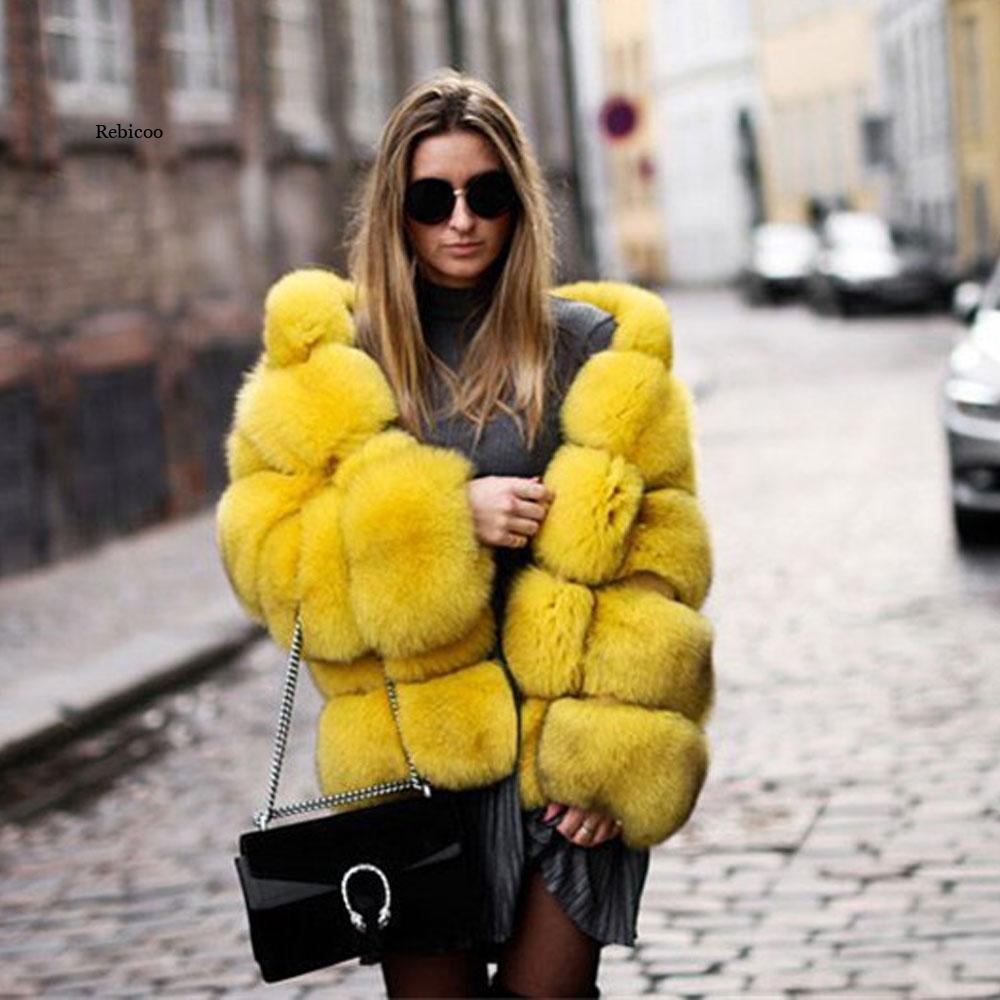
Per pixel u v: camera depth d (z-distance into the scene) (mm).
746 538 17672
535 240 4273
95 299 19922
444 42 33750
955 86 57219
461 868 4094
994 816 8672
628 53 97688
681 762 4207
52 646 14383
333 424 4199
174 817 9828
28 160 18672
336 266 26859
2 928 8172
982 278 45250
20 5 18562
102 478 19891
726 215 90312
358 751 4230
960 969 6879
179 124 22031
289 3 26172
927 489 19984
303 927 4031
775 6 82688
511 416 4250
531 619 4184
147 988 7285
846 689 11453
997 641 12523
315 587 4168
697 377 36375
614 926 4285
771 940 7285
